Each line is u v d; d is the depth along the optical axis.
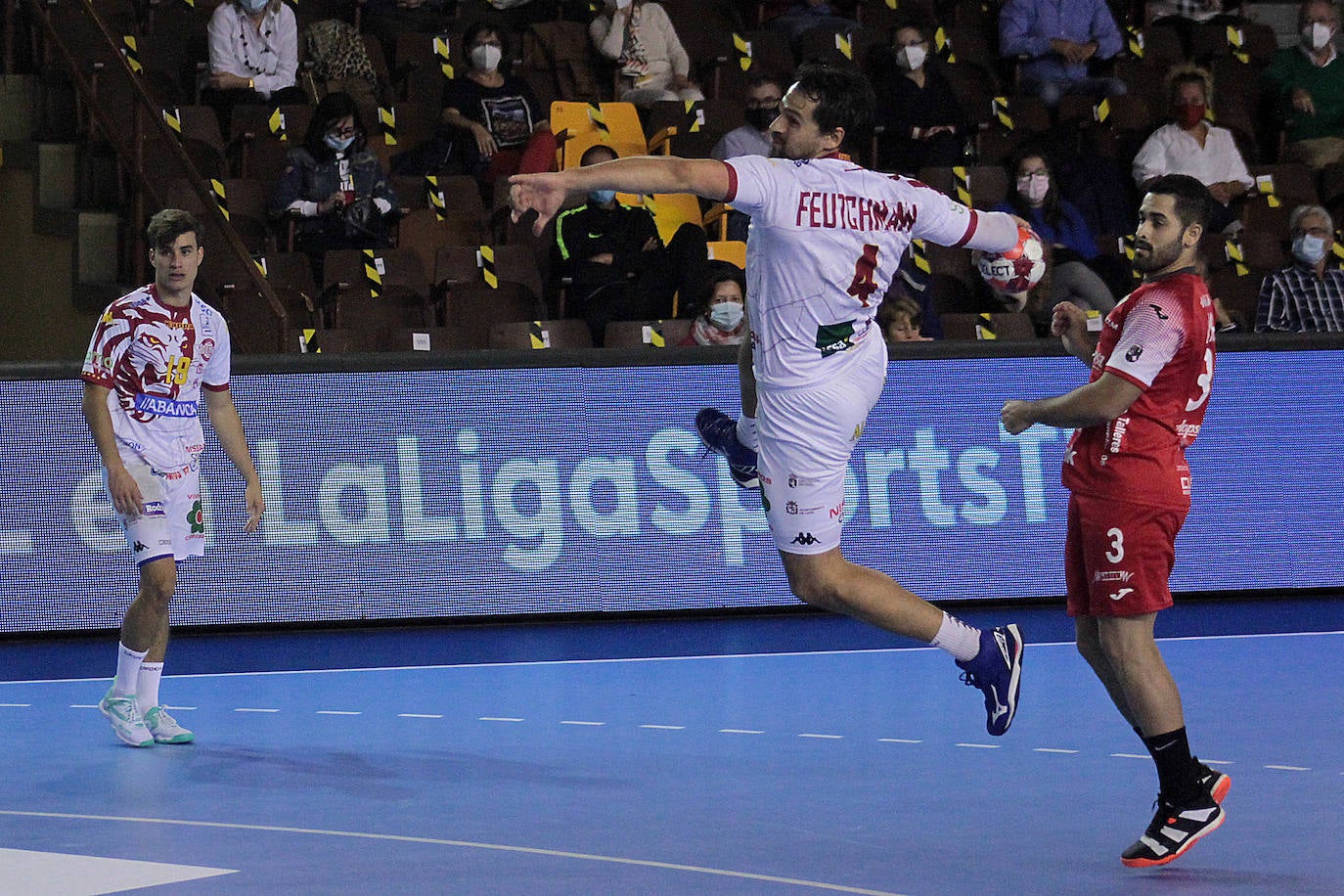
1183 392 15.63
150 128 37.47
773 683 24.25
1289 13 49.81
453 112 38.53
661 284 34.84
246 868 14.71
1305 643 27.25
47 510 28.06
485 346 34.03
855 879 14.33
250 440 28.45
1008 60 43.97
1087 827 16.22
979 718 21.64
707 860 14.97
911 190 16.41
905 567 30.33
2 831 16.12
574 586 29.55
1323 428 31.80
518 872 14.56
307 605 28.77
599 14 41.78
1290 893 13.99
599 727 21.31
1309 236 35.41
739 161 15.77
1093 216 39.41
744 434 18.16
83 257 36.75
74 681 24.70
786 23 43.50
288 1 41.50
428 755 19.70
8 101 38.56
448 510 29.12
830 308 16.28
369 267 34.97
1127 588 15.36
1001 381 30.70
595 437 29.55
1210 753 19.45
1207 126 40.84
